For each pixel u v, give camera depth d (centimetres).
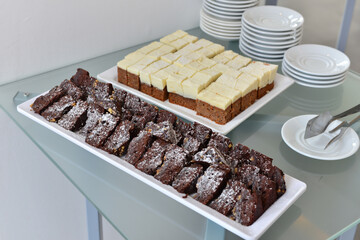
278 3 137
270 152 79
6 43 91
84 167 75
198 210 64
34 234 126
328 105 93
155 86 90
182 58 95
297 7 142
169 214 67
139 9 107
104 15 102
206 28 112
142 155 72
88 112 80
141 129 77
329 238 63
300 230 64
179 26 118
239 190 64
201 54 97
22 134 104
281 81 97
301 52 102
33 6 90
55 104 82
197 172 67
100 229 125
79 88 85
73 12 96
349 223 65
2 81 94
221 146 72
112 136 75
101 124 76
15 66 94
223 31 109
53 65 100
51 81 96
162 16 113
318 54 102
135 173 70
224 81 88
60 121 81
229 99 82
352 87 99
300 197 70
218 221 62
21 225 121
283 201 65
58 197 123
